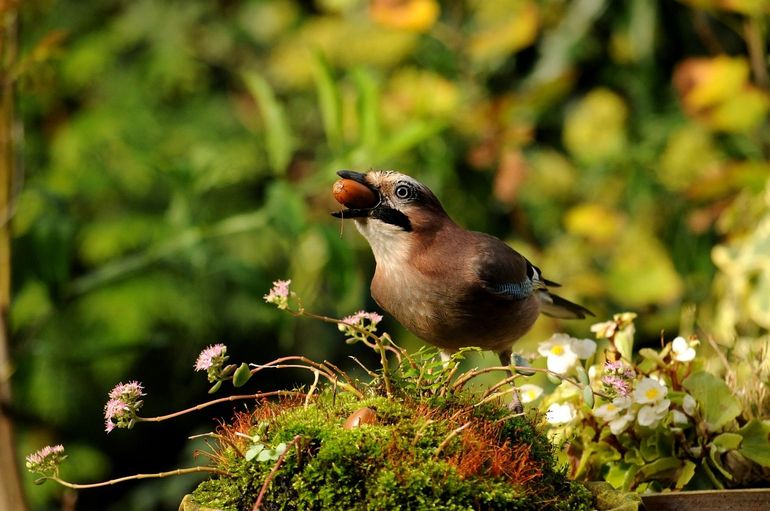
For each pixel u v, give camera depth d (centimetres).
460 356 541
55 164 1457
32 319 1354
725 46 1136
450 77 1141
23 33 1109
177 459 1498
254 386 1492
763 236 863
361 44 1223
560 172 1174
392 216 659
